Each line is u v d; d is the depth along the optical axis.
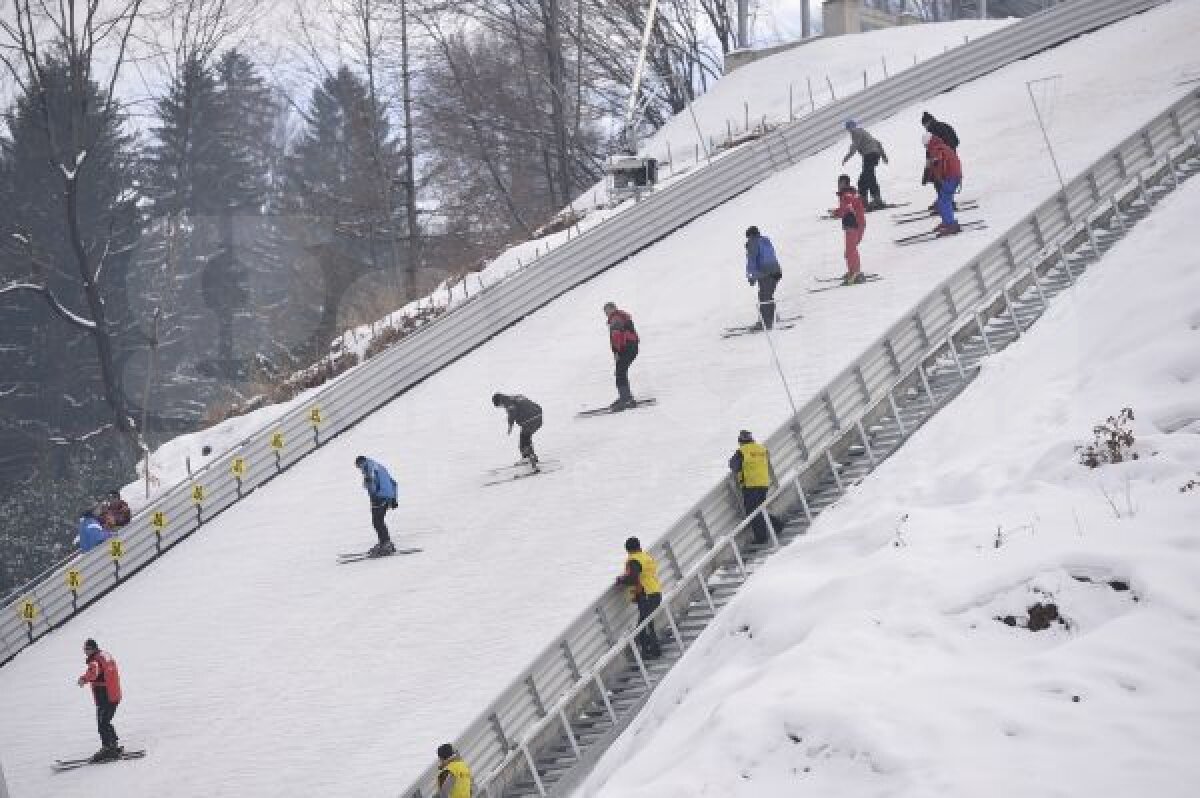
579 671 24.98
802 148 61.72
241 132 144.12
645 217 55.75
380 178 91.69
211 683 31.77
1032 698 14.41
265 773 26.91
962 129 56.00
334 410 46.34
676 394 38.00
